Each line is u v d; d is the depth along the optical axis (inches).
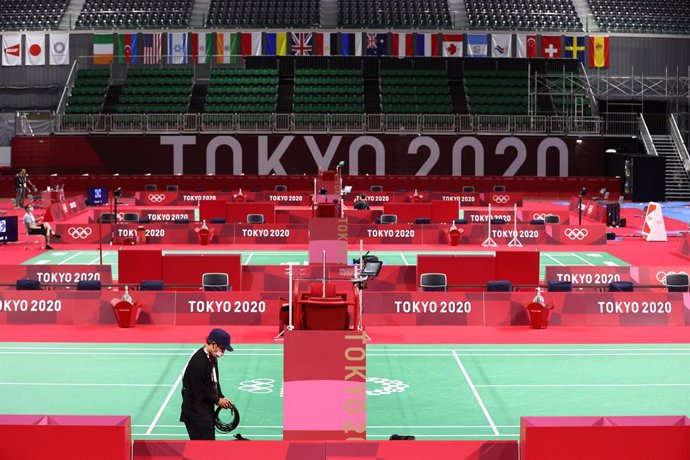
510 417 619.5
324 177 1654.8
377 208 1724.9
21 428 409.4
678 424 414.0
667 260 1312.7
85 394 668.1
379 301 904.3
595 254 1371.8
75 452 409.7
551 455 407.5
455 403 652.1
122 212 1572.3
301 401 450.9
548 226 1450.5
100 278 1011.3
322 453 412.2
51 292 903.7
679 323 908.0
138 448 415.2
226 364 754.8
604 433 406.9
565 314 904.9
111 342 827.4
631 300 906.7
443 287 962.7
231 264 1000.2
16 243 1444.4
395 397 666.2
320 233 982.4
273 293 901.2
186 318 896.9
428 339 847.1
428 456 411.5
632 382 706.2
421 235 1462.8
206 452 413.1
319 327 533.6
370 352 800.3
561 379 714.2
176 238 1450.5
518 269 1013.2
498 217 1596.9
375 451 412.5
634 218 1782.7
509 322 903.7
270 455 412.5
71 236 1439.5
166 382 701.9
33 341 829.2
